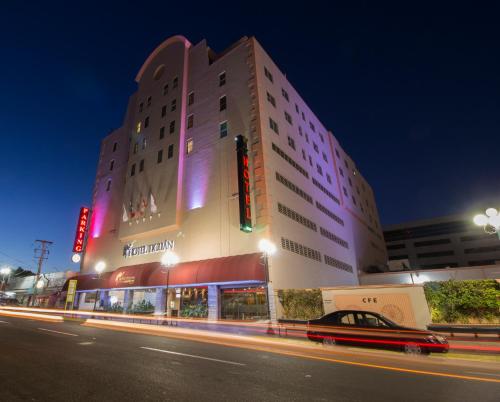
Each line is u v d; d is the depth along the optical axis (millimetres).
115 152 42531
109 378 6707
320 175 36844
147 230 30500
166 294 24031
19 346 10664
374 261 52312
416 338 10406
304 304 18359
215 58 35188
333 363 8859
